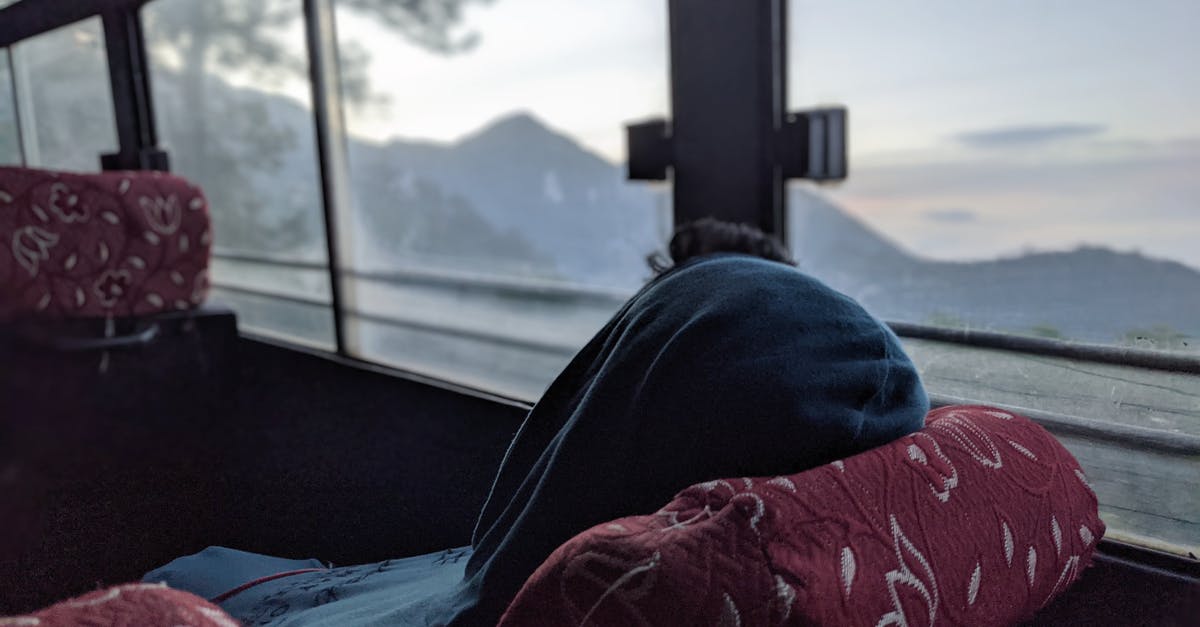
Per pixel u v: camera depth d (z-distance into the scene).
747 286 0.53
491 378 2.35
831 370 0.48
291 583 0.90
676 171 1.63
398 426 2.05
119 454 1.67
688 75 1.58
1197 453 1.05
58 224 1.82
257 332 3.22
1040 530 0.47
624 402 0.55
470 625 0.58
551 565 0.38
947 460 0.47
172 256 2.09
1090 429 1.12
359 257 2.87
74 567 1.29
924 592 0.39
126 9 2.97
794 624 0.34
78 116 3.42
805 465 0.46
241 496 1.62
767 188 1.52
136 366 1.89
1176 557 1.04
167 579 0.94
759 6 1.47
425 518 1.55
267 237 6.05
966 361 1.31
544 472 0.58
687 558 0.35
